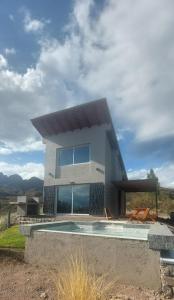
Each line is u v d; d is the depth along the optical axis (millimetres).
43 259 6441
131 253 5215
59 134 19922
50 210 18703
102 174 17297
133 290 4762
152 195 37906
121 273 5230
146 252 5043
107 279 5254
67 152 19438
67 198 18531
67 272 5148
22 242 9242
